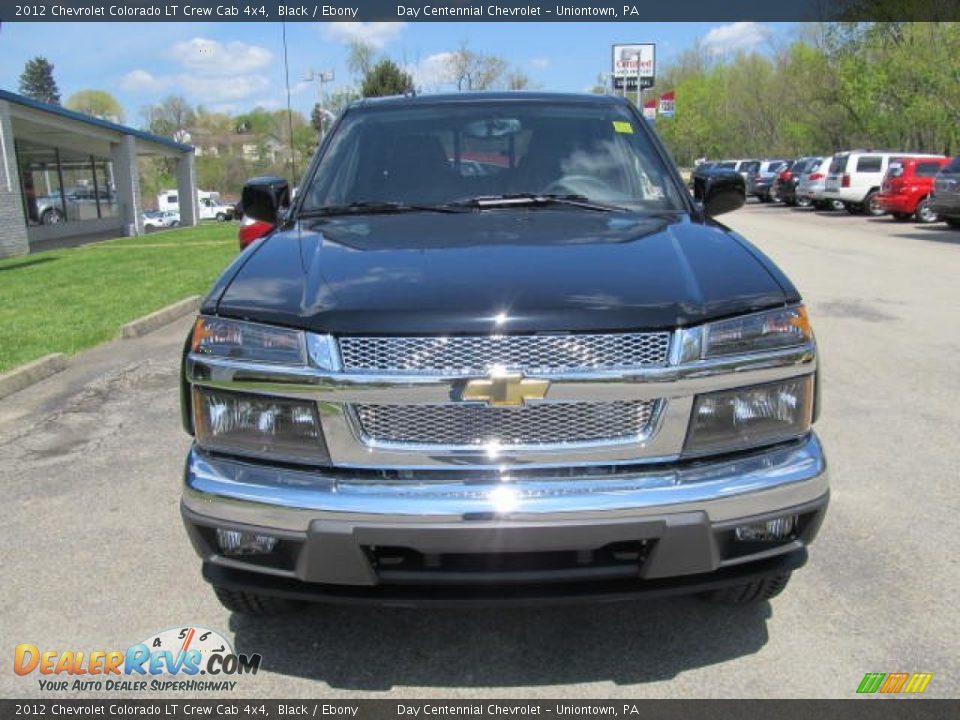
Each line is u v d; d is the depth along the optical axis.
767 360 2.36
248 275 2.62
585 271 2.49
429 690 2.60
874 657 2.70
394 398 2.25
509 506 2.23
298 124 73.00
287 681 2.66
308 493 2.29
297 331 2.32
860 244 15.82
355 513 2.25
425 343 2.25
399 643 2.85
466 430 2.28
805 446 2.46
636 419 2.30
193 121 89.50
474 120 3.85
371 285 2.43
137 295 10.33
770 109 61.25
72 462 4.58
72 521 3.81
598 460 2.29
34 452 4.75
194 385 2.45
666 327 2.29
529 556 2.32
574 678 2.64
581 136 3.79
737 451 2.39
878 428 4.89
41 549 3.54
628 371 2.25
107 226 31.56
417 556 2.35
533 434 2.28
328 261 2.67
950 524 3.62
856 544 3.45
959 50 28.48
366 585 2.33
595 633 2.89
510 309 2.27
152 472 4.41
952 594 3.06
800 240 16.78
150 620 3.00
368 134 3.84
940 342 7.11
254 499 2.32
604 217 3.22
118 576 3.30
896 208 21.69
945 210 18.23
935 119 31.27
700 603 3.05
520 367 2.24
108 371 6.62
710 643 2.81
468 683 2.63
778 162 35.59
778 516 2.37
